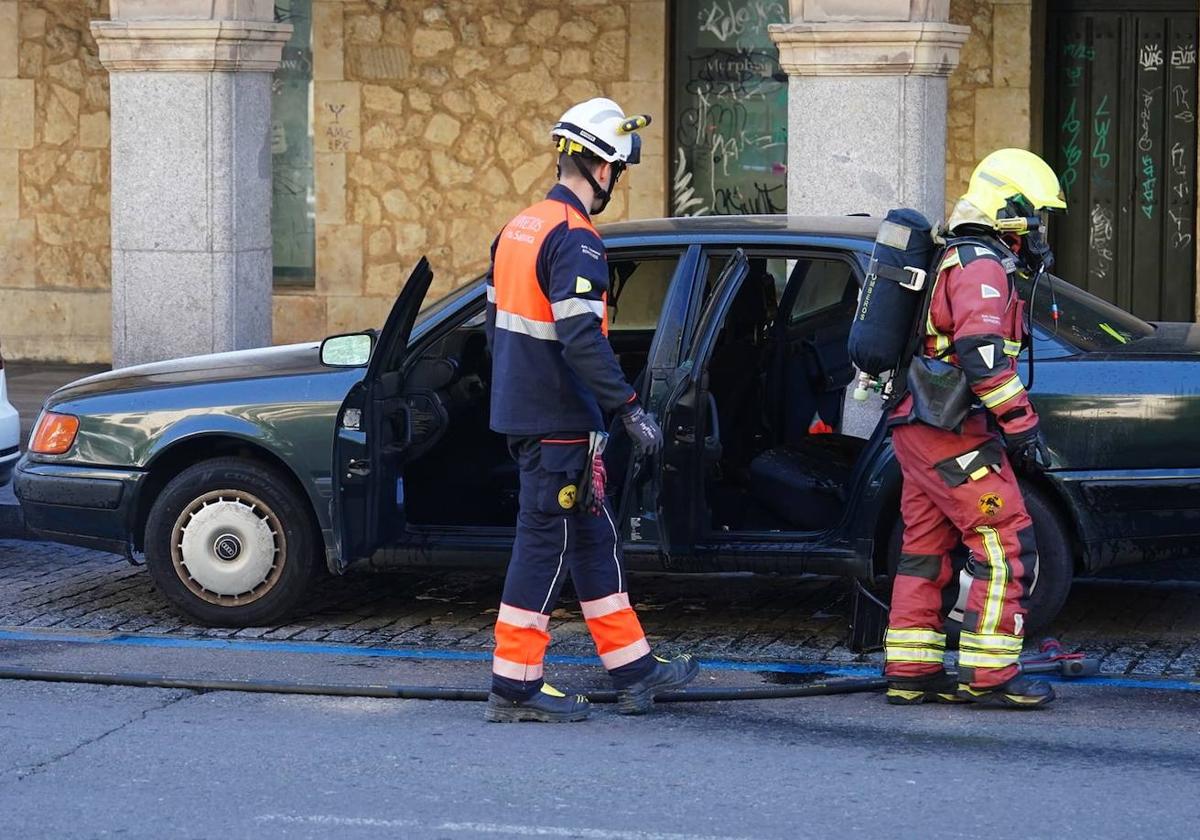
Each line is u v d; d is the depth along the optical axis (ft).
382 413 41.04
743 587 47.11
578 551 35.01
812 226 40.98
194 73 60.90
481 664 39.50
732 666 39.01
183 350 62.08
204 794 30.09
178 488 42.57
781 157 80.23
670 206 81.51
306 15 83.25
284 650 40.75
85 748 32.91
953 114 76.79
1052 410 38.78
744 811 29.07
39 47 84.74
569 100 80.79
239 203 61.98
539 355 33.58
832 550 39.55
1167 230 78.13
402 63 81.97
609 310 44.93
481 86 81.56
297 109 83.92
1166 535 38.96
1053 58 78.13
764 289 43.24
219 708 35.83
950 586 39.37
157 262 61.93
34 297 85.87
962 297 33.47
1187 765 31.60
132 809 29.35
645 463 39.27
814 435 43.96
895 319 34.63
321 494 41.65
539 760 32.01
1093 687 37.24
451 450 42.55
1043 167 34.06
